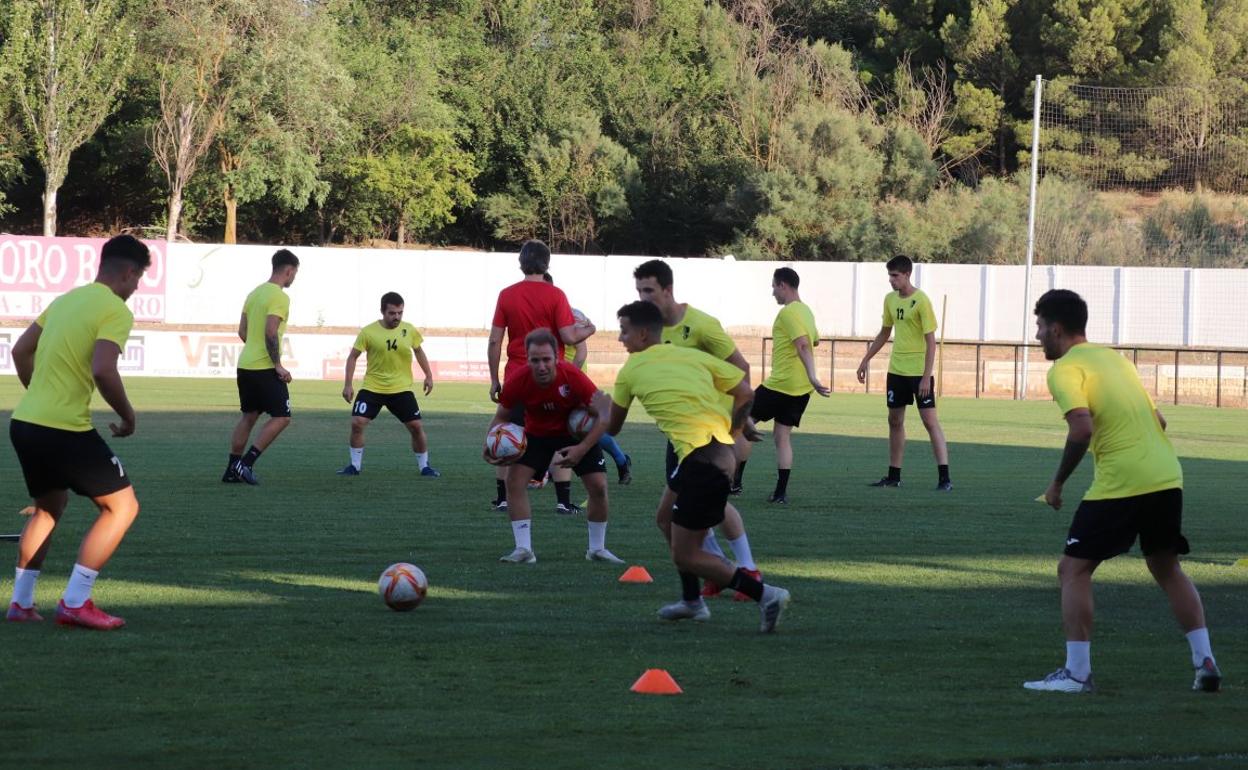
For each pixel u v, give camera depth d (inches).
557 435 482.3
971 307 2155.5
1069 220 2593.5
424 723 268.7
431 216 2864.2
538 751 250.2
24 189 2918.3
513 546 517.0
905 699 297.3
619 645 348.5
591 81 3142.2
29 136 2596.0
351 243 2979.8
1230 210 2696.9
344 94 2691.9
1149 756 254.8
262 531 543.8
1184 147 3009.4
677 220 2935.5
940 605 414.3
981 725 275.7
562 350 581.9
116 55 2485.2
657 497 690.2
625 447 973.8
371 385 762.2
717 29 3206.2
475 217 3068.4
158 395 1402.6
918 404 748.0
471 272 2094.0
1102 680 320.5
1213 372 1823.3
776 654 341.7
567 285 2140.7
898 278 742.5
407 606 385.4
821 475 817.5
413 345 762.2
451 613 386.6
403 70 2854.3
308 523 569.3
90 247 1809.8
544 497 689.6
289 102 2600.9
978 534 574.6
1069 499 705.0
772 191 2679.6
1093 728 274.5
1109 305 2122.3
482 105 3065.9
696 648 346.9
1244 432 1253.1
